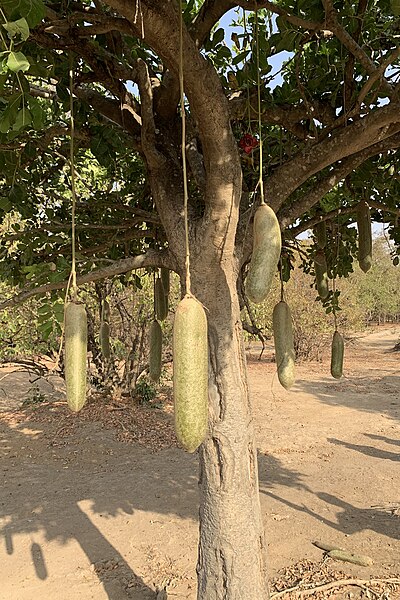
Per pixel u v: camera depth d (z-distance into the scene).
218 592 2.56
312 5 2.51
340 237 4.57
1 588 4.18
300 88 2.73
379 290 30.38
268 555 4.63
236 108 2.93
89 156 5.11
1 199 3.37
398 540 4.86
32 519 5.52
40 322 2.33
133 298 10.88
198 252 2.38
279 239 1.49
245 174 3.50
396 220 3.63
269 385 13.99
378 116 2.32
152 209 4.16
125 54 2.98
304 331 18.31
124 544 4.91
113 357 11.19
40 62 2.42
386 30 2.94
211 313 2.50
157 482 6.61
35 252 3.62
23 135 3.11
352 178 3.47
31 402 11.53
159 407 10.85
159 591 4.00
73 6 2.33
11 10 1.38
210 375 2.54
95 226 3.40
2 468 7.37
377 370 17.28
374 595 3.89
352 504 5.77
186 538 5.02
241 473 2.55
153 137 2.47
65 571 4.42
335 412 10.62
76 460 7.68
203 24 2.40
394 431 9.03
